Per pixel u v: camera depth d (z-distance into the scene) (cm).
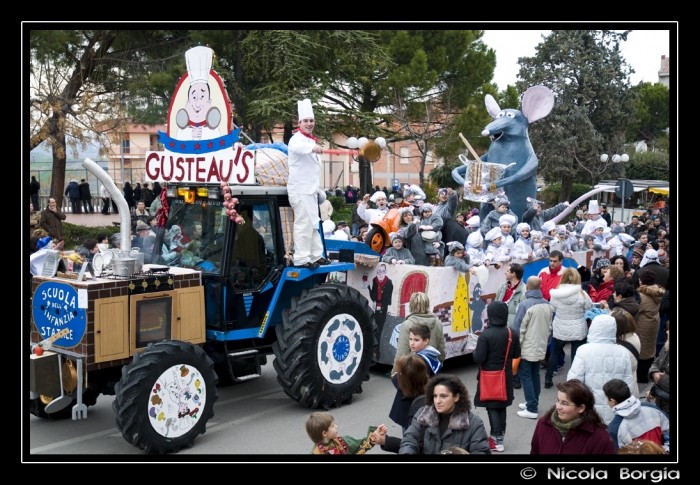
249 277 737
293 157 744
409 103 2820
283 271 755
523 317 754
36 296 641
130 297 629
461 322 912
